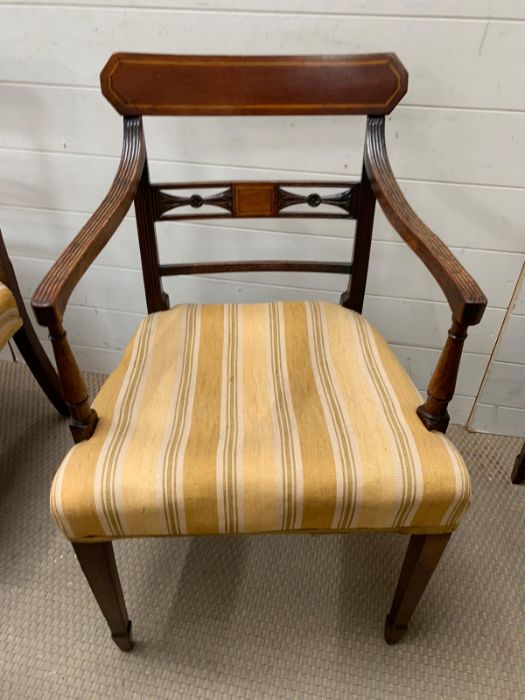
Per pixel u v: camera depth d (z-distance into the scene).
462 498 0.62
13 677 0.87
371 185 0.82
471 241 1.05
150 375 0.77
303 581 1.00
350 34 0.86
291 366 0.79
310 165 1.01
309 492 0.62
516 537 1.08
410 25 0.84
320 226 1.09
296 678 0.87
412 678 0.87
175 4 0.86
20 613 0.95
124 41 0.91
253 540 1.07
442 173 0.98
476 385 1.27
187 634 0.92
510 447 1.29
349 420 0.69
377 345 0.83
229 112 0.80
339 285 1.18
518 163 0.95
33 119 1.02
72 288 0.61
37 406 1.35
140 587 0.99
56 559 1.03
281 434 0.67
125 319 1.32
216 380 0.77
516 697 0.85
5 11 0.90
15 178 1.10
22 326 1.06
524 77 0.86
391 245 1.09
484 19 0.82
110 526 0.64
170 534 0.66
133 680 0.87
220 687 0.86
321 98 0.79
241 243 1.13
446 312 1.17
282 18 0.86
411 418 0.69
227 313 0.90
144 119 0.98
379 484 0.62
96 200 1.11
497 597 0.98
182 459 0.63
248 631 0.93
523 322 1.13
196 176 1.04
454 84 0.88
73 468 0.63
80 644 0.91
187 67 0.77
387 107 0.80
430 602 0.97
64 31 0.91
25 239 1.20
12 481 1.17
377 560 1.04
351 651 0.90
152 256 0.89
